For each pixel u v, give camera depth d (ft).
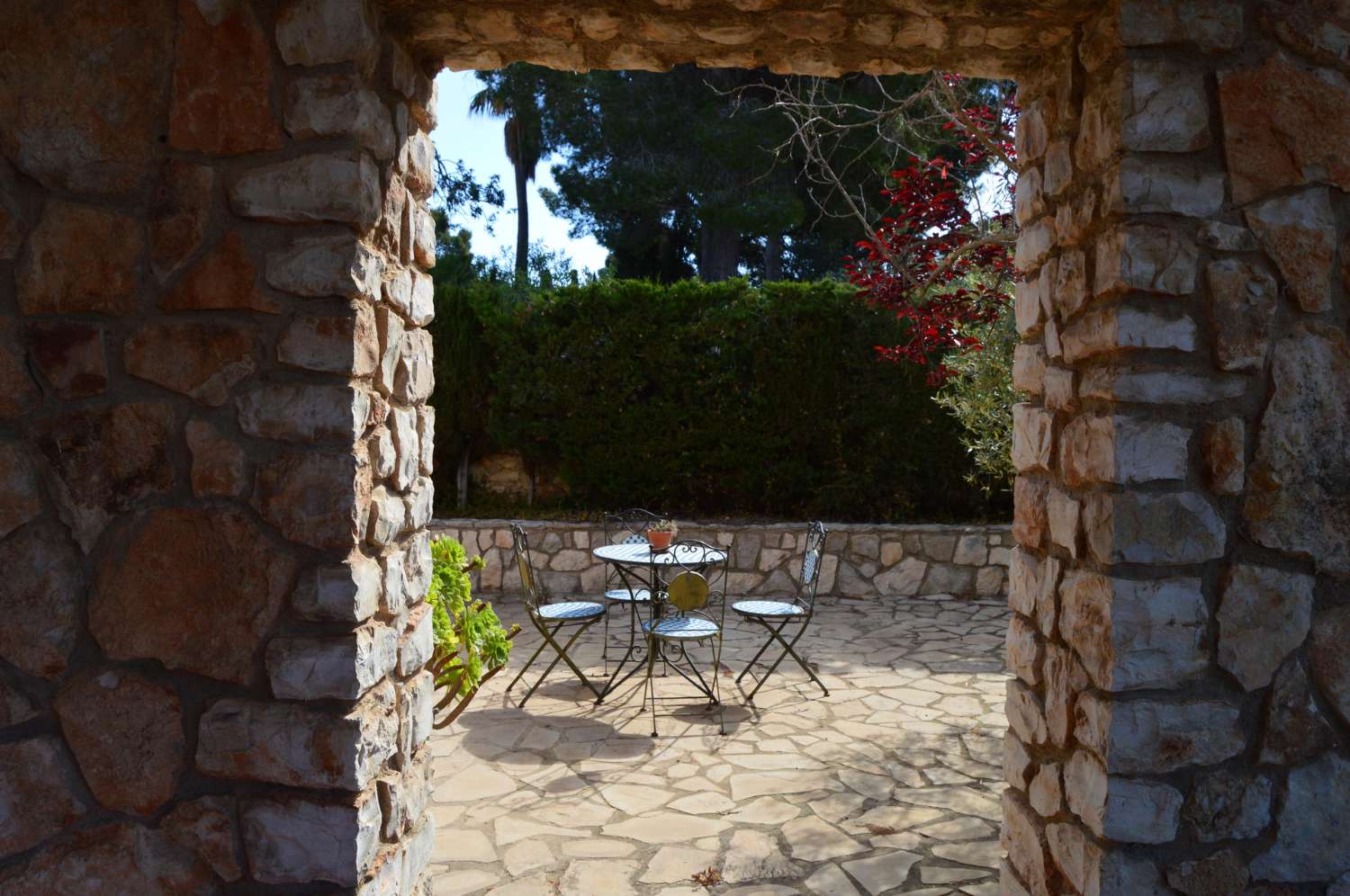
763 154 34.58
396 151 7.10
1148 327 6.28
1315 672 6.36
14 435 6.35
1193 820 6.32
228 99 6.23
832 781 12.68
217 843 6.35
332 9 6.16
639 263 47.73
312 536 6.21
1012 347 17.42
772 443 26.45
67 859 6.39
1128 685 6.27
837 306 26.07
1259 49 6.34
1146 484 6.31
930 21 6.94
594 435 26.94
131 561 6.33
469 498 28.81
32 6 6.28
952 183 15.84
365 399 6.46
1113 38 6.36
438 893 9.67
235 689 6.31
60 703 6.38
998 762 13.38
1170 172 6.27
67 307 6.32
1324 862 6.37
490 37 7.18
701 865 10.29
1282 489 6.33
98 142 6.29
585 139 40.78
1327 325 6.34
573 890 9.77
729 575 24.73
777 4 6.73
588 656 19.20
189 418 6.28
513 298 29.17
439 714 15.30
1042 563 7.61
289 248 6.21
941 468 26.23
